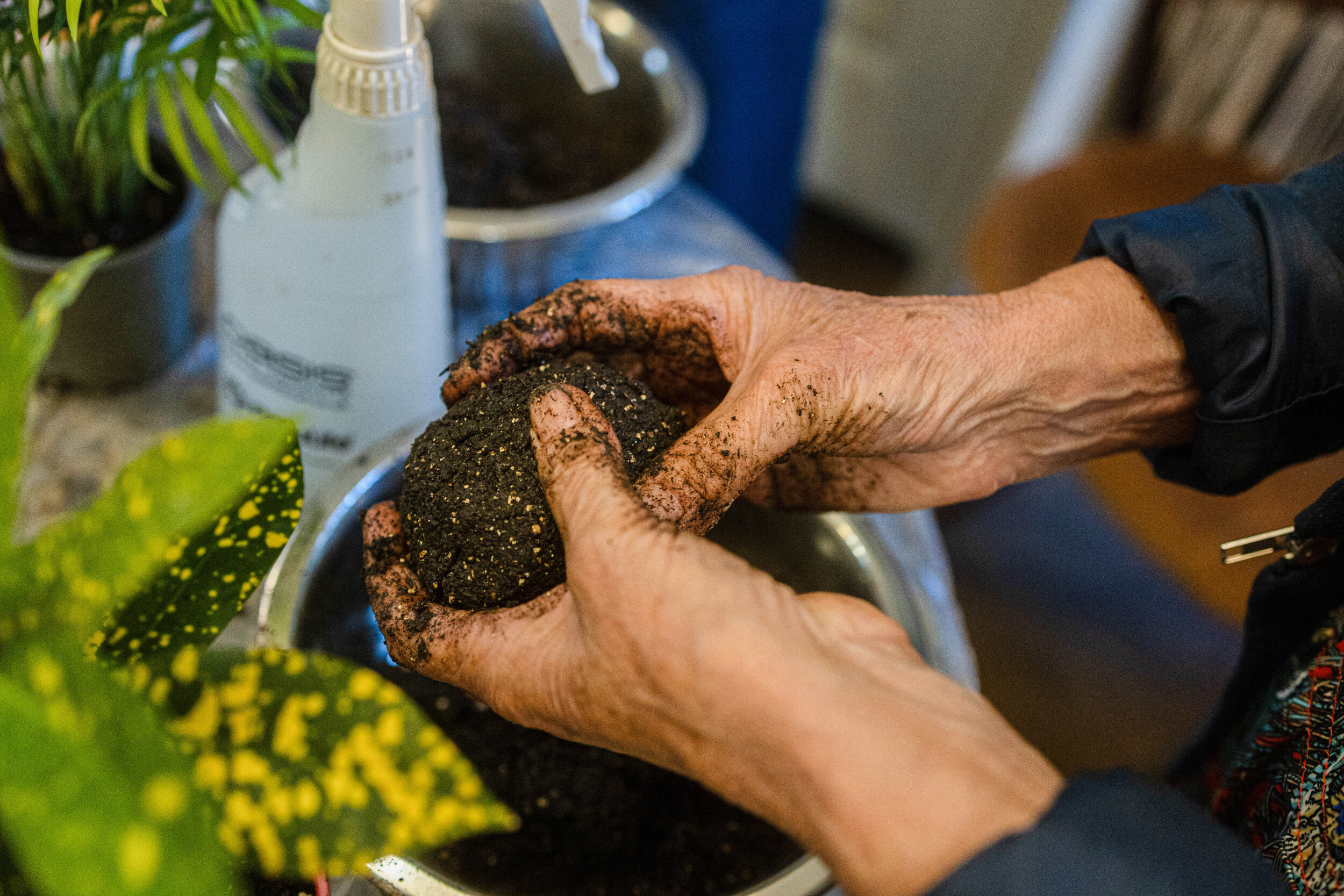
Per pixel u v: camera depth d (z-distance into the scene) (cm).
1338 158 45
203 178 48
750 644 34
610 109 69
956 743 33
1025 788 32
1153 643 104
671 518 40
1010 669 101
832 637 36
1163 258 45
